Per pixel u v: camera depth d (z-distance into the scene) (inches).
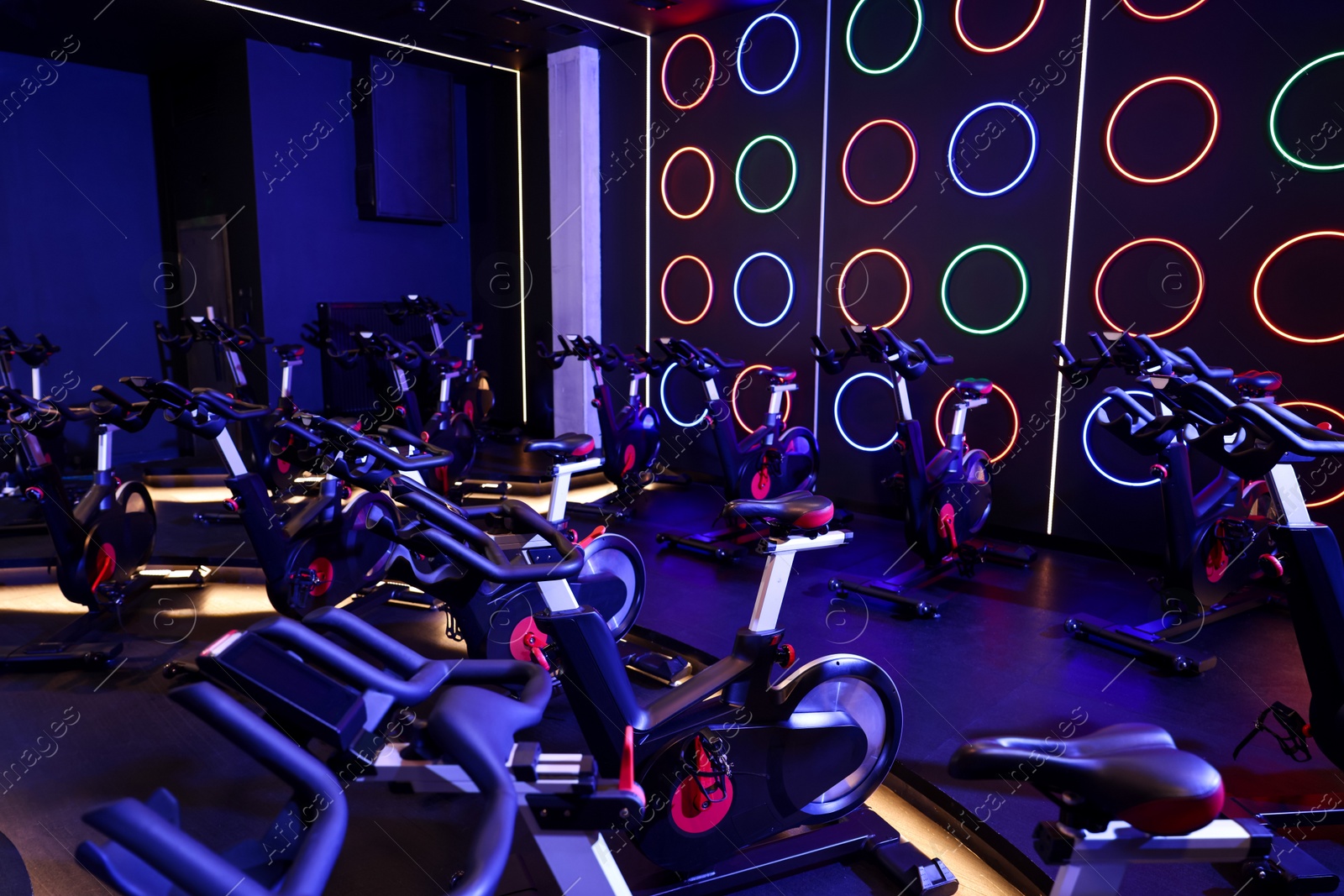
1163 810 44.8
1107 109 165.6
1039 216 176.9
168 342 224.2
